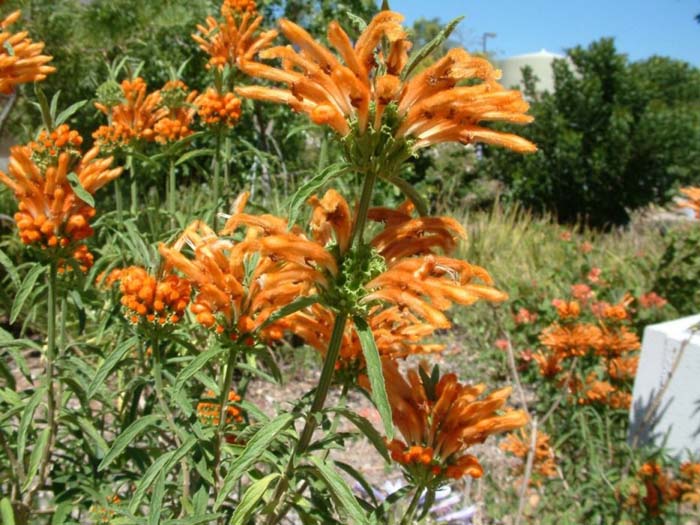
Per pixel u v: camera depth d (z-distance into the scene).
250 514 0.25
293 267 0.23
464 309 1.04
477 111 0.21
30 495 0.31
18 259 0.83
